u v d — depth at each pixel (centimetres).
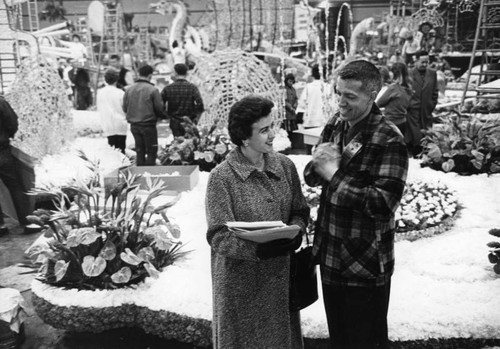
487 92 591
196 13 2531
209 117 759
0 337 319
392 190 202
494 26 596
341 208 213
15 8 772
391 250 220
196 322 303
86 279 335
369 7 2266
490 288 312
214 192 224
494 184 569
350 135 217
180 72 730
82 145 786
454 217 469
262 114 218
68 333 341
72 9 2509
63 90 741
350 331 222
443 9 1385
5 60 729
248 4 1077
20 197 546
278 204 229
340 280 219
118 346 324
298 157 687
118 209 355
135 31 2420
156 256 359
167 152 689
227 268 225
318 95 856
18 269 450
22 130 665
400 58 1222
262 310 227
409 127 725
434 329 281
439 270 346
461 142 625
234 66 740
